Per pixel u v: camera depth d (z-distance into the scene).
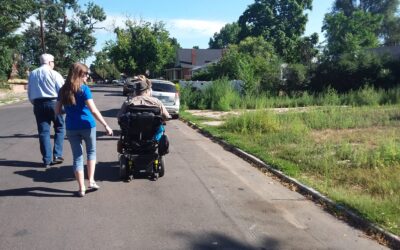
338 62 30.78
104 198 7.13
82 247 5.21
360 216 6.33
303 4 76.12
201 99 25.72
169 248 5.26
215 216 6.45
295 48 45.75
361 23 63.97
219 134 14.31
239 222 6.23
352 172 8.80
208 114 22.06
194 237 5.62
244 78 29.08
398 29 74.94
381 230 5.81
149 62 51.81
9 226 5.84
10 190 7.50
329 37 63.78
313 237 5.78
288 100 26.33
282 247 5.42
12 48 48.41
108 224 5.98
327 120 16.14
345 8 78.00
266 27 73.25
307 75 31.36
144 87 8.71
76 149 7.20
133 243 5.37
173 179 8.53
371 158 9.59
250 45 45.84
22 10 43.84
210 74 40.44
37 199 7.02
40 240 5.40
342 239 5.74
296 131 13.77
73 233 5.63
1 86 49.72
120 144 8.41
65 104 7.05
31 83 9.17
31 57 81.94
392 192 7.40
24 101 34.25
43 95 9.11
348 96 26.97
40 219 6.11
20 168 9.09
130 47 51.31
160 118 8.38
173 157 10.84
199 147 12.48
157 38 52.62
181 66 73.56
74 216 6.26
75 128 7.11
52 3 78.12
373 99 24.86
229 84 27.11
